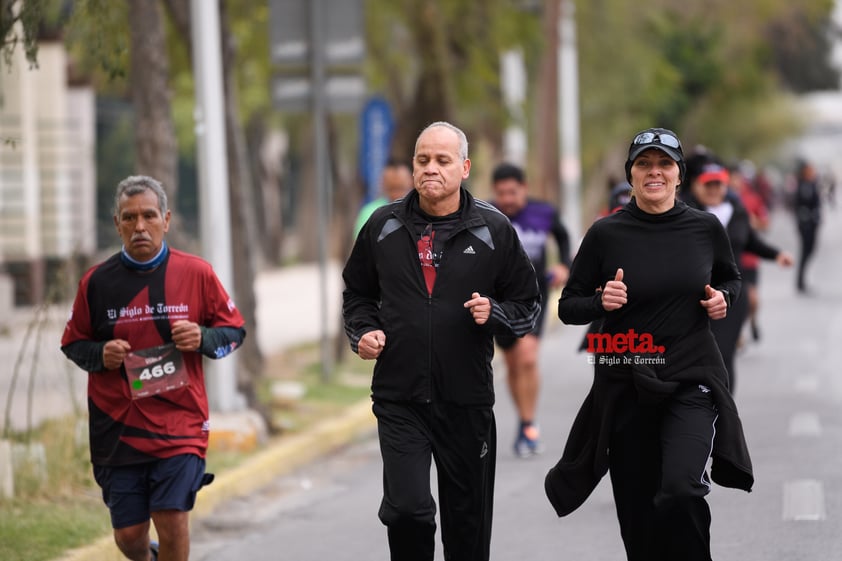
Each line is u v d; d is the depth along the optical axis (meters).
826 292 65.81
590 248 16.06
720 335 25.84
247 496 26.09
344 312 16.56
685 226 15.81
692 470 15.06
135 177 16.64
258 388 34.22
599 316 15.89
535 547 21.03
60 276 28.53
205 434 16.70
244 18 50.44
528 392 28.53
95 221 69.69
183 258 16.69
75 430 25.17
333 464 29.45
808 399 34.75
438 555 20.91
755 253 28.75
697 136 144.00
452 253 15.88
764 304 61.00
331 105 38.47
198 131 29.11
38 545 20.39
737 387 37.50
